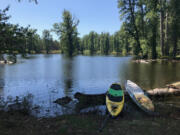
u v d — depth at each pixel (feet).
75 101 30.58
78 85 45.47
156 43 139.54
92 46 369.91
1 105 24.38
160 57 118.21
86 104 29.17
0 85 45.42
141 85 43.16
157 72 64.85
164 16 128.88
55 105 28.25
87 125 16.76
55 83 48.01
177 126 16.76
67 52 222.48
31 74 65.21
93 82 49.29
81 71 73.00
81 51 351.67
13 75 62.13
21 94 36.42
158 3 118.01
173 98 31.37
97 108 26.61
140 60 122.62
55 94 36.29
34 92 38.06
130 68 80.74
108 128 16.33
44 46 347.56
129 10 130.11
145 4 128.67
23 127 15.85
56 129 15.49
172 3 114.73
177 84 37.40
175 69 72.02
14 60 20.47
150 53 130.11
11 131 14.55
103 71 72.18
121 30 138.00
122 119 20.83
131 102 29.71
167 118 20.27
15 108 23.90
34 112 24.34
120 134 14.75
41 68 84.43
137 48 139.03
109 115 21.61
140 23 136.36
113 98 26.63
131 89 33.60
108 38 351.05
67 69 80.43
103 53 343.46
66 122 17.62
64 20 207.82
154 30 127.34
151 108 24.48
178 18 115.24
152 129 16.01
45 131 14.90
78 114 22.67
